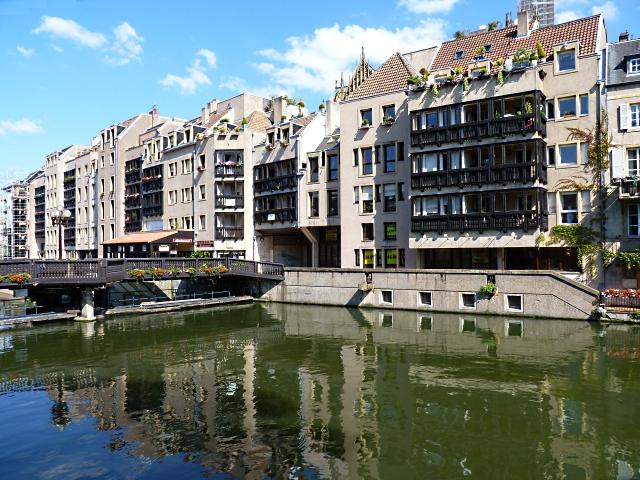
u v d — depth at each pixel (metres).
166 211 48.75
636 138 25.17
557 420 11.72
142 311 30.39
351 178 34.78
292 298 34.03
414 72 34.75
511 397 13.36
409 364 17.02
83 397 14.21
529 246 26.64
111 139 57.69
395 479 9.07
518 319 24.52
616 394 13.41
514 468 9.45
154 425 11.89
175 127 53.09
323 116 40.00
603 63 26.48
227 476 9.26
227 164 42.09
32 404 13.65
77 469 9.69
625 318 22.17
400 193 32.66
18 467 9.81
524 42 30.89
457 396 13.54
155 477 9.28
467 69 29.88
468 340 20.52
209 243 42.81
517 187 26.80
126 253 49.16
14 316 26.80
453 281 27.00
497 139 27.52
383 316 27.23
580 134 26.42
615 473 9.20
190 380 15.73
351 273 31.03
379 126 33.53
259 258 42.44
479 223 27.92
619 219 25.38
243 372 16.56
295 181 38.09
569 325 22.52
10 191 92.44
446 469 9.43
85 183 63.31
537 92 26.45
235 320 27.66
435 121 29.91
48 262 25.92
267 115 47.69
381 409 12.67
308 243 44.00
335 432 11.24
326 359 18.06
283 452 10.25
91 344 21.59
